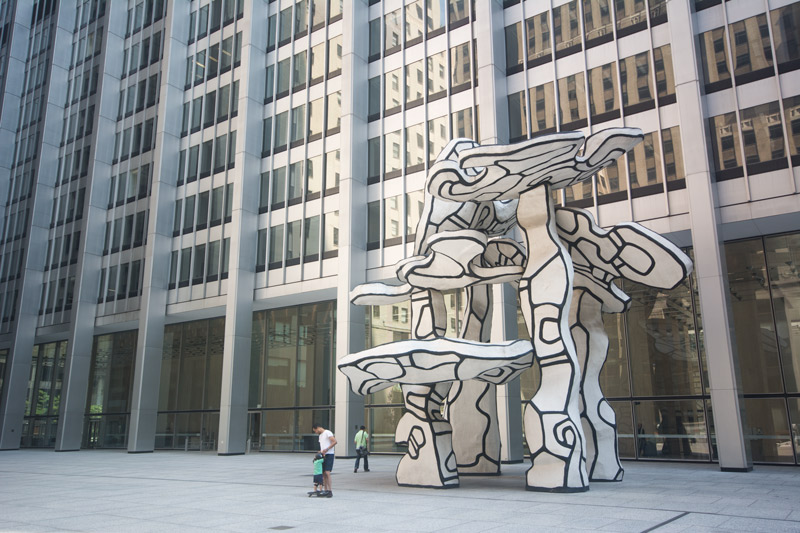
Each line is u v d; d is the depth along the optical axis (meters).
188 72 37.50
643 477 15.79
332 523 9.20
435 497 11.96
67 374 36.12
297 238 30.69
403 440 14.34
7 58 47.34
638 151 22.05
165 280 34.72
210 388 34.56
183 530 8.80
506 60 25.78
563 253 13.26
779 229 20.52
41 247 41.28
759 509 10.03
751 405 20.53
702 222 19.33
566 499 11.33
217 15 36.81
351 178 28.19
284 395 31.80
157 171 35.47
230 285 31.03
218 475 18.61
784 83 19.61
